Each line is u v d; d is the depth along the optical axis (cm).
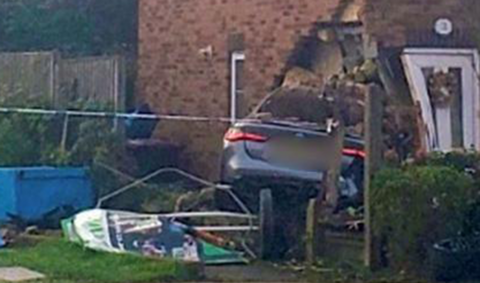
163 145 5678
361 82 5003
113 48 6894
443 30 5094
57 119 5594
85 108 5688
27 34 7000
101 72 5847
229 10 5731
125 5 7050
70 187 4956
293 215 4372
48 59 6009
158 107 6069
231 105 5738
